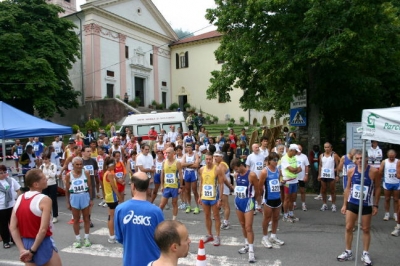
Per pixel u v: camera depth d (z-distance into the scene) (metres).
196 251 6.93
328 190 12.28
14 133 10.16
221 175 7.25
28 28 27.64
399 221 7.64
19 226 4.34
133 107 37.09
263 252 6.75
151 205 3.79
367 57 11.21
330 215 9.38
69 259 6.64
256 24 11.14
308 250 6.80
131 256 3.66
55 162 12.78
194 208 10.69
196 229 8.45
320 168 9.99
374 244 7.10
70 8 40.09
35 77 27.11
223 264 6.20
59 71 30.42
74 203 7.25
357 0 9.87
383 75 14.15
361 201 5.83
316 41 10.80
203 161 12.51
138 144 15.91
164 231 2.68
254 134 17.30
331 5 10.19
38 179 4.45
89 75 35.31
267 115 44.59
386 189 8.66
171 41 46.66
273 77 11.58
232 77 12.64
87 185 7.43
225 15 12.10
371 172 6.02
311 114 12.82
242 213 6.62
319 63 11.33
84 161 11.32
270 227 8.41
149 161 10.52
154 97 43.47
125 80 39.00
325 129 16.83
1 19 26.20
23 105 29.84
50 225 4.44
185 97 45.81
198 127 25.14
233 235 7.96
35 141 15.38
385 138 5.44
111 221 7.55
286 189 8.73
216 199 7.33
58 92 31.89
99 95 35.66
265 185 6.99
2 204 7.35
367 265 5.97
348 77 12.05
